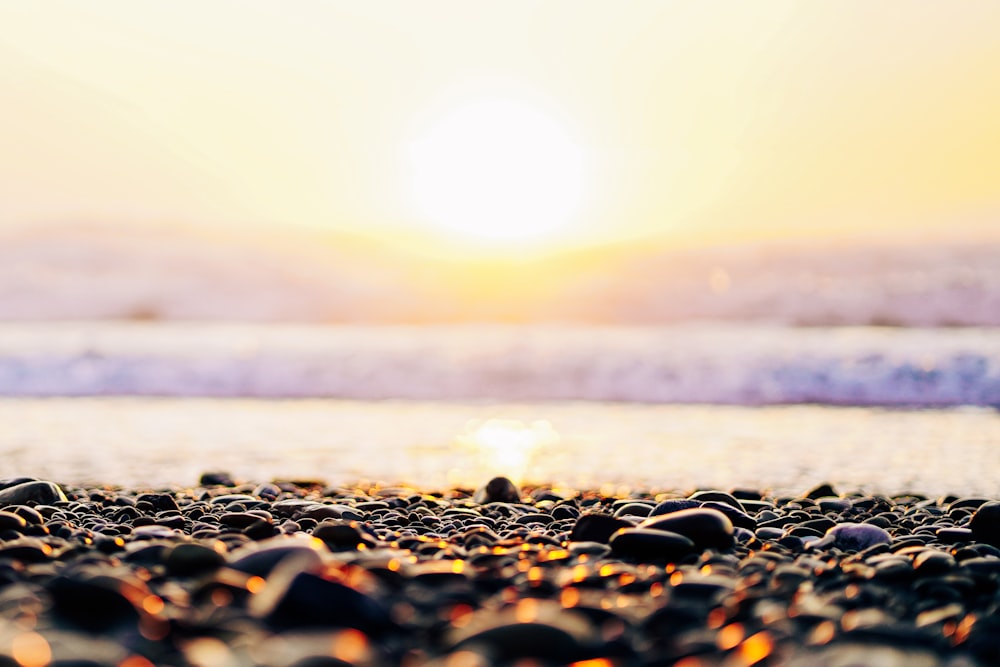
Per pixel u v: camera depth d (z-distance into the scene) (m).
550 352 16.17
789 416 11.39
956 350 14.88
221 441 9.47
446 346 17.81
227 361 15.67
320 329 23.72
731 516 4.32
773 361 14.23
